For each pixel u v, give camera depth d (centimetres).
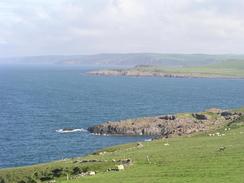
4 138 13662
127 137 14212
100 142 13338
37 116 18788
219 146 8056
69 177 6844
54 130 15325
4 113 19575
